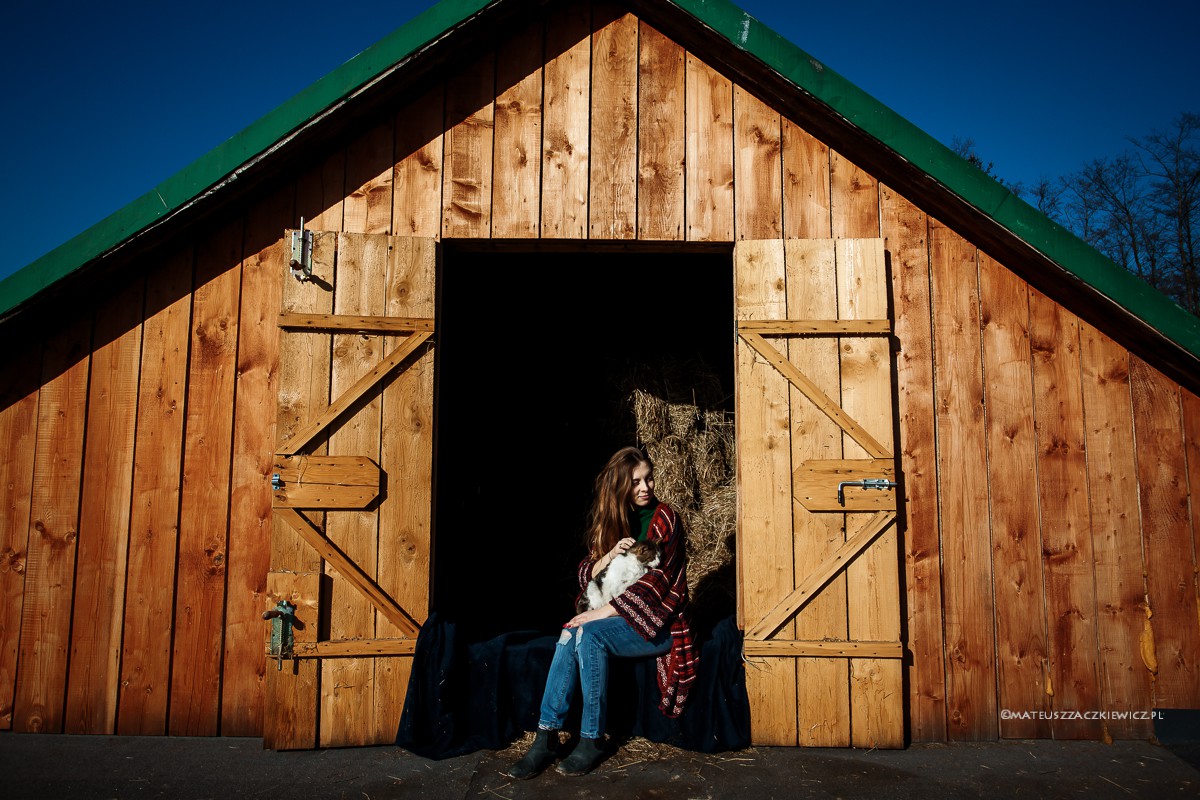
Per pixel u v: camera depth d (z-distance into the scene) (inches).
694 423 199.2
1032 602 141.9
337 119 142.1
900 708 135.9
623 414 199.2
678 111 149.4
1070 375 145.8
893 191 148.9
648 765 128.3
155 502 144.3
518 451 219.8
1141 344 143.4
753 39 139.9
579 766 124.4
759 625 137.9
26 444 145.3
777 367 142.6
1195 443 144.5
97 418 145.8
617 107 149.3
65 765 127.6
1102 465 144.3
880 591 137.9
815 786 121.3
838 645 137.0
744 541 140.0
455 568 206.2
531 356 223.6
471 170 147.7
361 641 136.7
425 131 148.6
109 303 147.6
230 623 142.2
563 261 216.2
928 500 143.3
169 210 138.1
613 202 147.0
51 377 146.5
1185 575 142.3
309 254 142.6
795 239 146.0
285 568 136.8
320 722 135.1
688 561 186.7
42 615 142.6
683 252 153.7
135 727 140.9
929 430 144.6
